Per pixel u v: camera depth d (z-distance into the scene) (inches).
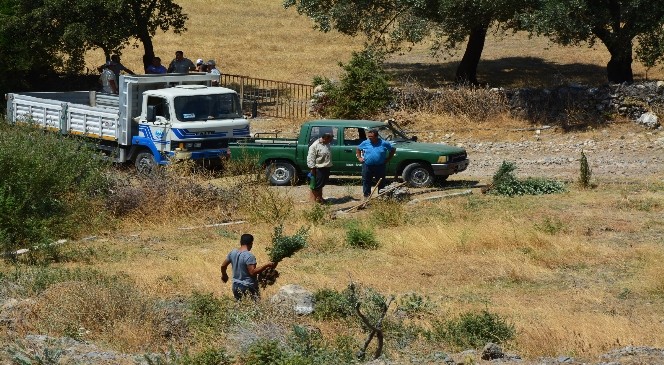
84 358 591.5
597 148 1727.4
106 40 2038.6
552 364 573.6
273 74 2527.1
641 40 1991.9
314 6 2167.8
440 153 1419.8
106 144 1576.0
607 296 859.4
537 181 1400.1
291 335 650.8
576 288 890.1
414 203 1311.5
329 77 2469.2
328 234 1130.7
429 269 964.6
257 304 724.0
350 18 2076.8
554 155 1702.8
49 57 2166.6
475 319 706.8
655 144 1727.4
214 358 584.1
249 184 1389.0
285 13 3501.5
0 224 1072.2
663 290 868.6
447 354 625.0
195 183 1311.5
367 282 900.0
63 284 768.9
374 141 1311.5
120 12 2001.7
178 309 746.8
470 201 1320.1
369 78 1926.7
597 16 1897.1
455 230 1098.7
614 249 1034.7
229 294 810.8
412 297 808.9
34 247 1026.7
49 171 1152.2
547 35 1836.9
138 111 1547.7
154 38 2987.2
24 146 1167.6
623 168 1576.0
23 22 2011.6
